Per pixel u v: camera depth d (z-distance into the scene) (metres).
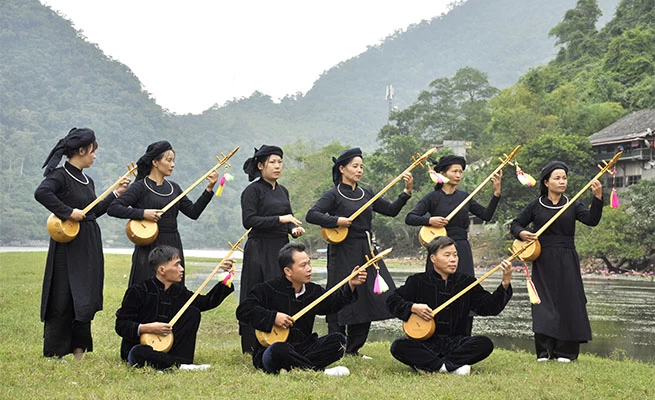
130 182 8.08
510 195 43.22
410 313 7.21
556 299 8.38
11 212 114.19
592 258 38.12
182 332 7.15
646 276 34.72
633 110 55.72
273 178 8.38
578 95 61.28
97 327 11.28
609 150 44.19
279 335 7.01
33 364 7.04
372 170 57.84
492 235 45.59
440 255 7.38
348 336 8.48
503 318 16.95
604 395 6.27
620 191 43.66
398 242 59.81
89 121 154.38
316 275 32.09
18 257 32.22
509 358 8.59
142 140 160.25
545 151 42.16
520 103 56.88
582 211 8.52
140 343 7.05
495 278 34.06
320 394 5.88
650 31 62.12
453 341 7.32
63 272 7.38
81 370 6.72
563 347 8.48
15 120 146.25
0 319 11.80
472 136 77.56
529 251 8.39
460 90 80.88
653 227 36.72
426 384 6.44
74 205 7.47
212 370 6.92
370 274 8.39
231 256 7.29
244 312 7.08
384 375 7.03
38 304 13.81
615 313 18.27
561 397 6.05
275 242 8.23
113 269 25.69
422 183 57.50
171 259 7.15
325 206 8.48
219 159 8.26
